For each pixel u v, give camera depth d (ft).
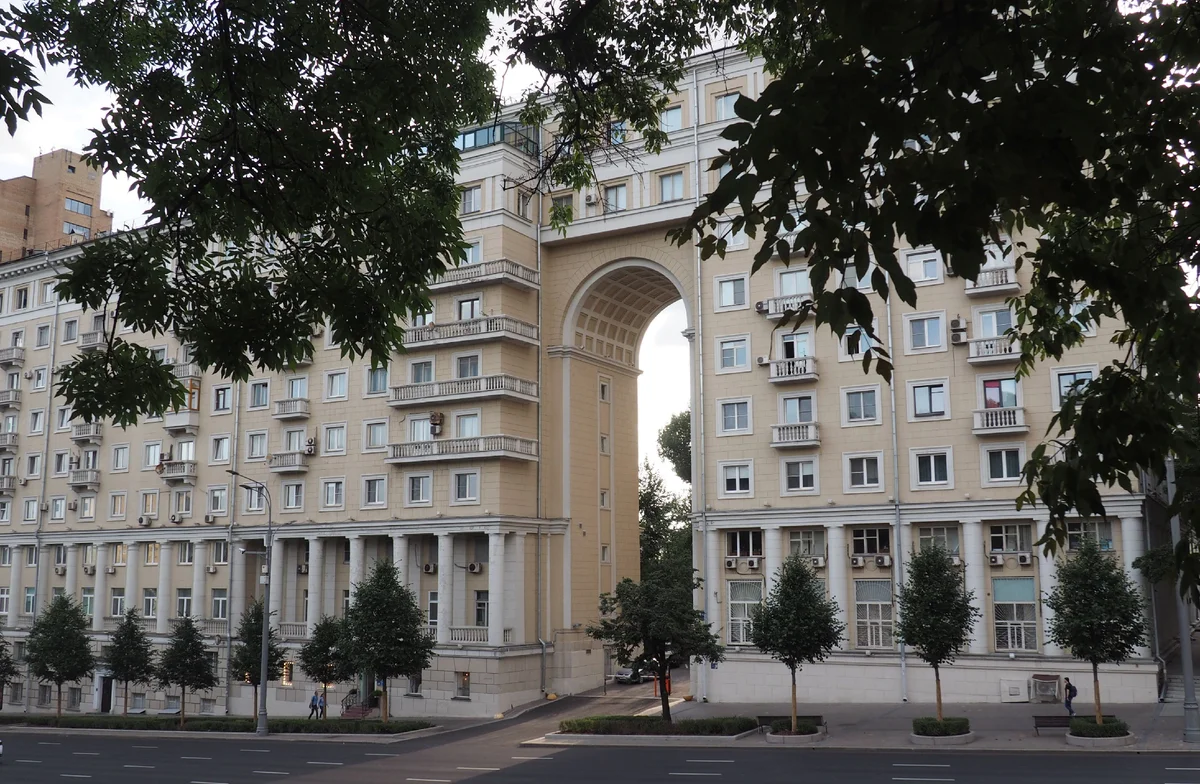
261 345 37.60
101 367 35.70
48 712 218.59
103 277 35.40
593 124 51.72
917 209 17.99
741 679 153.38
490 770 103.04
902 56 16.89
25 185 280.72
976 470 142.31
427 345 177.88
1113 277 23.58
